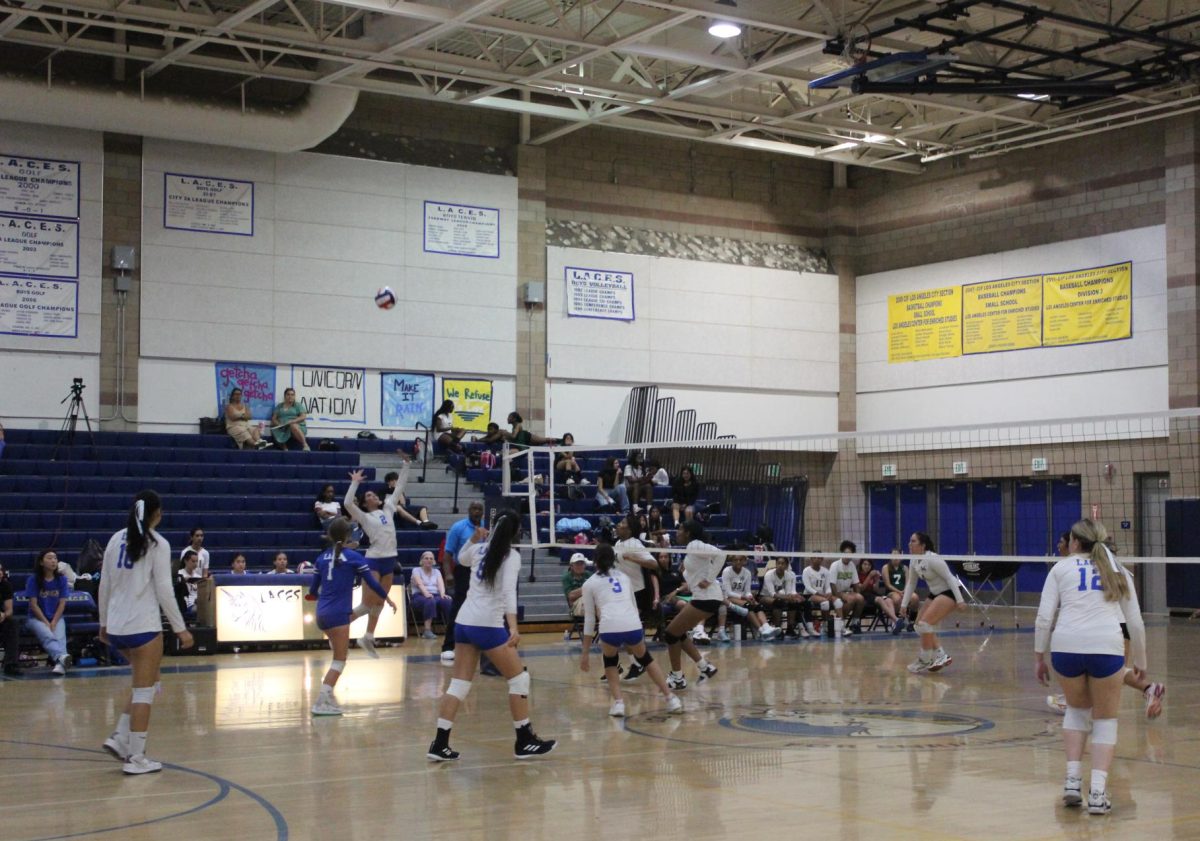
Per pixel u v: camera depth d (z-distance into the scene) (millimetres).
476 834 6520
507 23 18438
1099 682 7102
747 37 20375
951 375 27578
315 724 10469
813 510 28797
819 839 6383
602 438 26406
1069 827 6648
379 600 13109
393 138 24562
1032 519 26172
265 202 23266
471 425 24922
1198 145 23828
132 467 20625
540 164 25953
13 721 10695
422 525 21141
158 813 7031
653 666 11031
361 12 20281
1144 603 24312
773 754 8961
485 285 25203
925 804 7227
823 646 18000
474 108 25406
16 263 21266
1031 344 26188
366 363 24000
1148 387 24281
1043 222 26094
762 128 24594
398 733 9969
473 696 12312
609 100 22781
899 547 28500
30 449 20422
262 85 23062
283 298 23344
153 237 22312
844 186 29578
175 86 22250
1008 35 21375
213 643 16625
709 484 26453
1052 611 7348
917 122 25438
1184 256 23797
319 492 21359
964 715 10984
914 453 28172
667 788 7723
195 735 9883
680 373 27344
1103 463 24906
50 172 21547
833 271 29422
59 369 21516
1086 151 25422
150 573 8273
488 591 8719
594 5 19875
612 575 10922
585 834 6512
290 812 7059
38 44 19422
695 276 27703
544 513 21812
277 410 22641
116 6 17875
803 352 28859
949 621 22750
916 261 28406
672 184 27828
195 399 22562
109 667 15422
